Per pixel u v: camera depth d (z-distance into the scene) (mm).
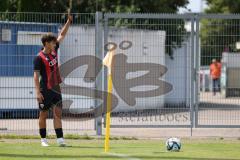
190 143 46312
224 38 53562
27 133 51969
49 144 43969
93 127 56219
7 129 54688
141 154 38219
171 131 55094
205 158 36875
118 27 66375
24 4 85688
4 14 66438
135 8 86062
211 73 104188
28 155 37500
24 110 62438
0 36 61625
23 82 62094
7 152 38969
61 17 62188
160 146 43594
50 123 57938
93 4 87125
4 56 61719
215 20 54688
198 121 55344
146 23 57156
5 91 61875
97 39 52094
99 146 43156
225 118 55750
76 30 59562
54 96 41844
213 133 54031
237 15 51156
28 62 62250
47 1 87312
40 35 62344
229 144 45781
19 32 62031
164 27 57031
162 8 89562
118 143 45844
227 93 60250
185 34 56312
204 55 53781
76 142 46094
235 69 62375
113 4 87688
